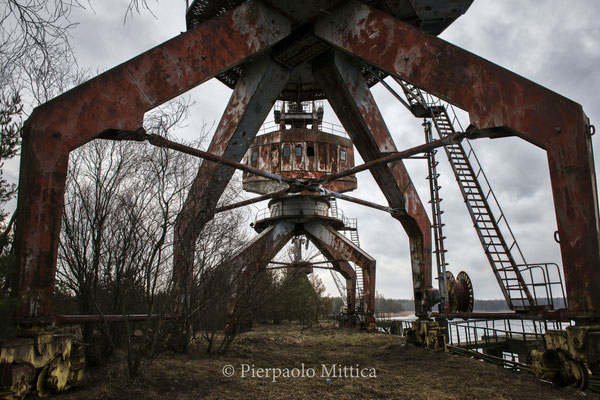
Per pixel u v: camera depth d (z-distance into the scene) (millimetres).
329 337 24734
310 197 30453
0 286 7727
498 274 13422
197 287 12922
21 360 7137
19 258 7859
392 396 9180
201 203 11141
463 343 21328
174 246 10820
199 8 17188
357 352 17531
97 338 11633
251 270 16766
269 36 14414
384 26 13141
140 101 10625
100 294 11180
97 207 10766
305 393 9453
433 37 12086
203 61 12414
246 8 13898
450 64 11617
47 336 7793
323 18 14859
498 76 10680
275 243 29750
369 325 30688
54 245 8305
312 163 27953
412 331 17938
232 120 16984
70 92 9352
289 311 47094
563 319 9656
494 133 11047
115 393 8656
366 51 13414
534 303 12172
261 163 28516
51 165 8656
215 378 10961
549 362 9375
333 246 32250
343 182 29250
